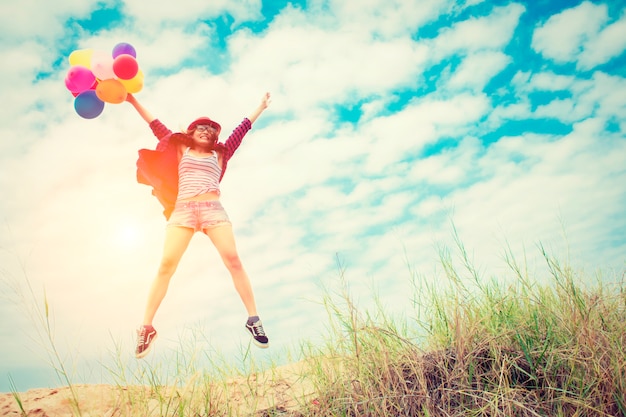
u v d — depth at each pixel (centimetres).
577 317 291
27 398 293
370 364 292
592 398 250
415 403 263
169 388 306
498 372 273
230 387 313
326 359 308
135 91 418
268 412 274
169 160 408
